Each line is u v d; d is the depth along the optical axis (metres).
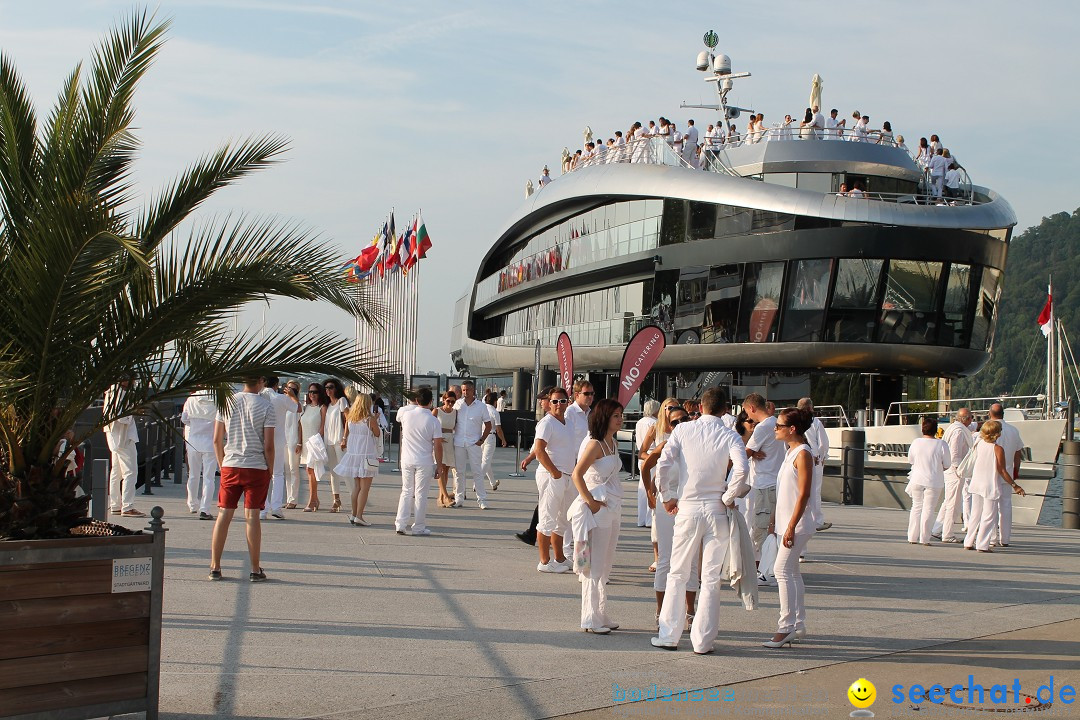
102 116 6.11
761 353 31.92
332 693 6.05
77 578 5.05
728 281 33.09
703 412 7.68
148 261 5.43
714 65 40.19
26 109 6.09
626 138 40.28
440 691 6.17
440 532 14.08
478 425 18.00
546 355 47.03
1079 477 18.27
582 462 7.93
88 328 5.66
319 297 5.85
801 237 30.42
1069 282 150.00
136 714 5.60
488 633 7.82
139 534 5.32
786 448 11.11
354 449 14.47
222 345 6.22
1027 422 20.27
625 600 9.52
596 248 40.56
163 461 23.23
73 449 5.73
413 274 42.81
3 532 5.23
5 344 5.51
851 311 30.30
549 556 11.02
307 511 16.42
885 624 8.65
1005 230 30.73
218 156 6.25
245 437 9.62
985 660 7.35
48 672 4.95
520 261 50.47
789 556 7.67
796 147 32.47
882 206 29.38
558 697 6.12
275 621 7.98
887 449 23.94
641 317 38.59
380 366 6.32
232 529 13.48
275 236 6.02
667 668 6.92
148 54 6.33
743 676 6.75
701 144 36.34
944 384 33.97
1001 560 13.27
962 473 14.77
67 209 5.23
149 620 5.26
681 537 7.54
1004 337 149.00
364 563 10.98
